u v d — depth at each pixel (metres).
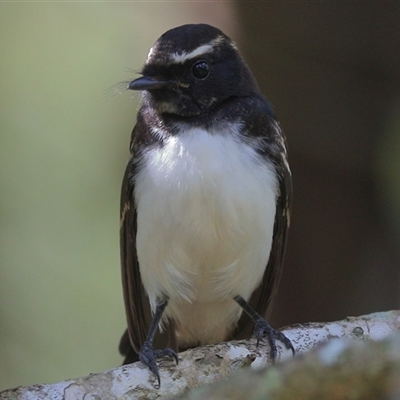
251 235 9.21
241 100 9.17
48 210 13.47
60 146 13.85
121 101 13.95
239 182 8.89
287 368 6.82
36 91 14.16
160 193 9.01
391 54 11.63
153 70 9.15
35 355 12.76
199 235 9.16
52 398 7.62
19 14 14.30
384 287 11.81
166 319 10.39
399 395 6.65
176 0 13.49
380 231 11.84
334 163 11.84
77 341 12.93
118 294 13.20
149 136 9.17
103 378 7.96
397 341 6.75
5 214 13.38
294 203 11.98
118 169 13.66
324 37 11.72
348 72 11.79
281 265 10.23
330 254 11.95
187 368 8.27
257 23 11.88
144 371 8.13
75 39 14.25
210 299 10.12
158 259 9.52
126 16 13.88
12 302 12.98
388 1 11.54
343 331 8.73
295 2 11.70
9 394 7.53
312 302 12.01
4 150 13.74
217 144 8.91
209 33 9.23
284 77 11.88
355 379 6.68
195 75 9.09
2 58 14.23
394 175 11.45
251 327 10.73
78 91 14.13
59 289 13.11
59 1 14.23
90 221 13.48
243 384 6.83
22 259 13.20
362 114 11.78
